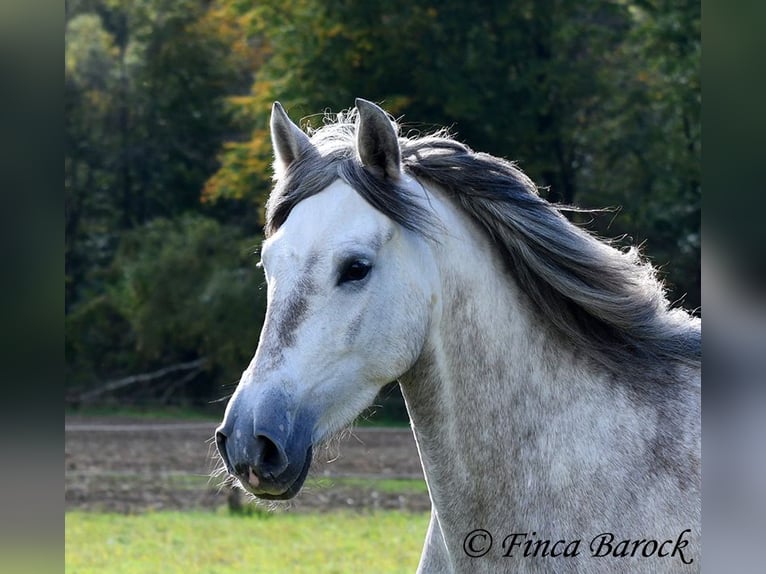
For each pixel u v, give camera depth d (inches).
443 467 189.6
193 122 1733.5
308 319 171.9
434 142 197.9
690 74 1234.6
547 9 1232.8
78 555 519.5
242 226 1553.9
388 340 177.2
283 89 1219.2
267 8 1274.6
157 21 1743.4
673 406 190.5
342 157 182.9
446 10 1209.4
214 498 706.2
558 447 187.0
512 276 192.5
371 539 546.9
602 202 1256.8
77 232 1734.7
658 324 197.0
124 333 1581.0
